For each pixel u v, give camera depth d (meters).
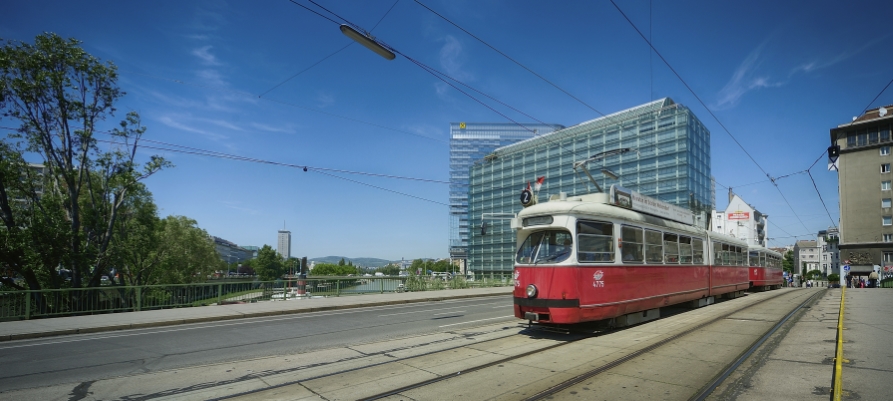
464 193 95.12
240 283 20.80
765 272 27.97
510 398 5.86
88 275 25.47
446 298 24.59
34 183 25.73
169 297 18.42
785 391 5.77
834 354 7.66
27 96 23.61
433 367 7.55
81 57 24.59
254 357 8.93
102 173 27.58
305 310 18.20
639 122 52.41
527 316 10.31
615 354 8.19
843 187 56.88
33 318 15.52
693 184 49.44
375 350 9.20
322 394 6.18
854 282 47.62
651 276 12.55
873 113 55.94
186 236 44.34
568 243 10.09
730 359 7.57
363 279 26.02
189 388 6.68
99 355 9.42
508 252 62.22
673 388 6.11
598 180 54.06
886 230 53.50
